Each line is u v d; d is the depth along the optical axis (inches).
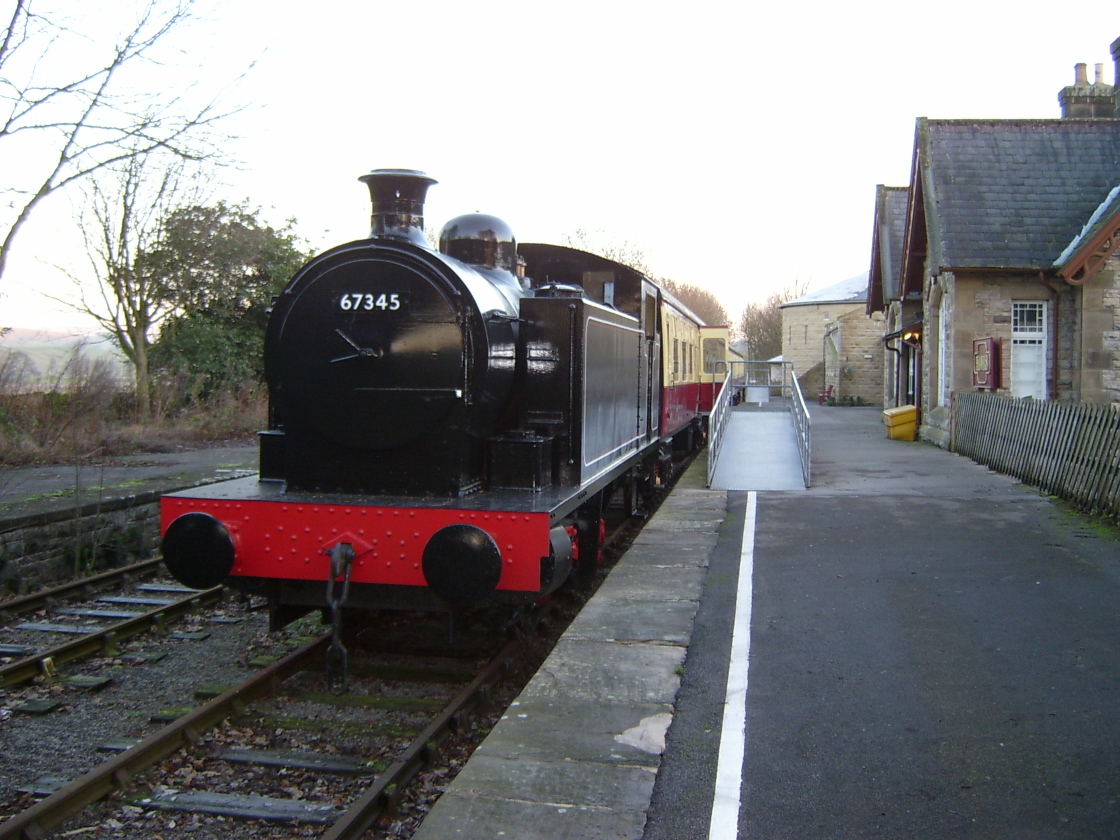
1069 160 706.2
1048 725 171.6
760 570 296.2
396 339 223.0
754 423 736.3
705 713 179.6
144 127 437.7
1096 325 625.9
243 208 954.7
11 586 319.3
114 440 660.7
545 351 250.5
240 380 923.4
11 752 189.9
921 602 256.2
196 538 216.4
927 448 685.3
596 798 144.3
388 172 255.9
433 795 168.2
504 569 204.1
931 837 132.6
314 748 188.4
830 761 157.8
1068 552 313.4
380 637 261.9
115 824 157.8
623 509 470.3
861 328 1552.7
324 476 231.5
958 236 658.2
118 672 241.0
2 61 403.5
